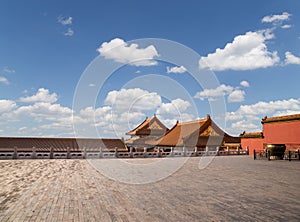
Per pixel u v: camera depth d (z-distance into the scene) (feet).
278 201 30.37
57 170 57.93
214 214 25.09
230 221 22.99
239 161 85.71
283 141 102.53
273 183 43.01
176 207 27.71
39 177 47.67
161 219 23.50
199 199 31.42
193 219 23.54
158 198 31.91
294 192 35.50
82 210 26.18
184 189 37.81
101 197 32.19
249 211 26.14
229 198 31.94
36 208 26.73
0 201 29.63
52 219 23.12
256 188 38.58
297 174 54.29
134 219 23.43
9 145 101.19
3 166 64.54
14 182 42.32
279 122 104.99
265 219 23.53
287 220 23.22
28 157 84.84
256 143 115.44
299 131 96.68
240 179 47.34
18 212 25.25
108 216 24.26
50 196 32.35
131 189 37.63
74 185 40.16
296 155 93.86
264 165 72.38
